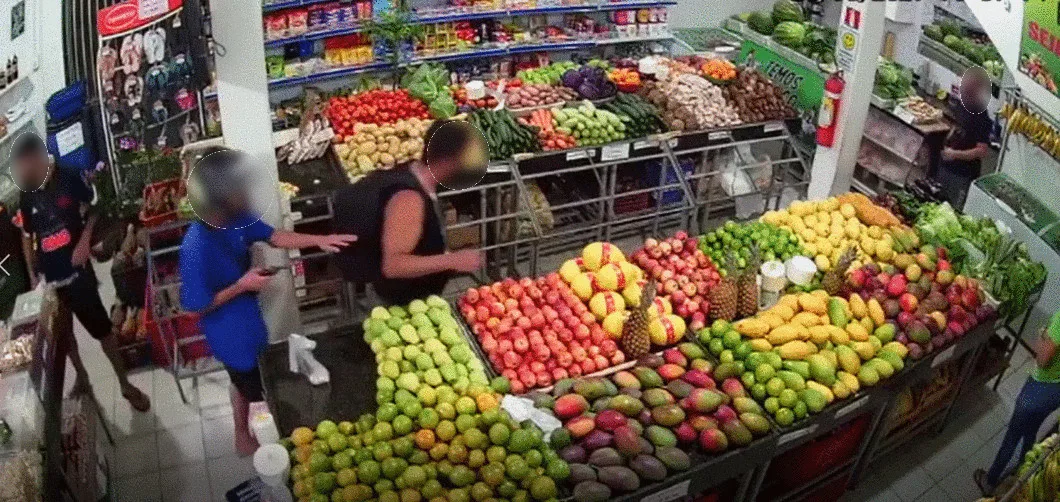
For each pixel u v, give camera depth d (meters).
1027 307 5.13
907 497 4.91
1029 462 4.05
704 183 7.41
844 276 4.61
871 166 7.86
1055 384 4.37
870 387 4.15
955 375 5.01
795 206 5.39
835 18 9.60
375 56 8.30
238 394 4.99
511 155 6.23
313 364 4.02
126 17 4.91
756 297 4.52
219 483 4.91
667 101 6.98
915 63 8.23
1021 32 5.19
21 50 5.49
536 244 6.37
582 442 3.69
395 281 4.43
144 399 5.40
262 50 4.60
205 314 4.48
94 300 5.00
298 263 5.87
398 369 3.93
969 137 6.97
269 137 4.86
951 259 5.20
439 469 3.52
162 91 5.33
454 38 8.50
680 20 9.95
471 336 4.28
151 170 5.53
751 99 7.18
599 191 7.09
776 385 3.95
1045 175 6.22
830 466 4.53
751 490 4.16
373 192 4.25
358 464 3.51
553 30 9.01
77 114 5.27
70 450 4.32
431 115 6.73
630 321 4.15
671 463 3.57
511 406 3.76
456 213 6.62
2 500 3.37
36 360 4.14
